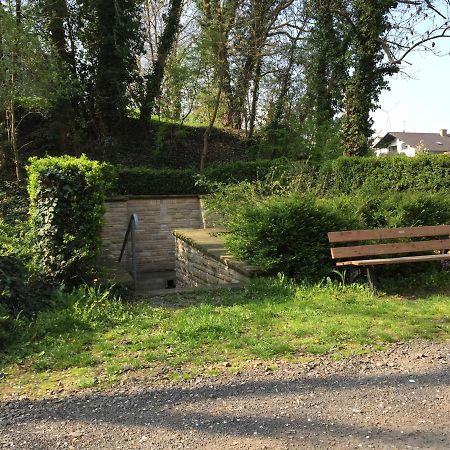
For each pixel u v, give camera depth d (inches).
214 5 645.9
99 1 588.1
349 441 124.1
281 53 738.2
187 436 126.6
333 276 302.0
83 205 265.9
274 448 120.6
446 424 133.0
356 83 591.8
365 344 198.2
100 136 636.1
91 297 244.5
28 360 181.3
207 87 658.8
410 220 330.6
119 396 151.3
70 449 120.5
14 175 537.0
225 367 174.4
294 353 188.4
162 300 267.6
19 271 236.2
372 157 487.5
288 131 713.0
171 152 683.4
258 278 299.3
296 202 309.7
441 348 195.0
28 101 521.0
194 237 444.5
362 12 580.1
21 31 452.1
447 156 434.0
